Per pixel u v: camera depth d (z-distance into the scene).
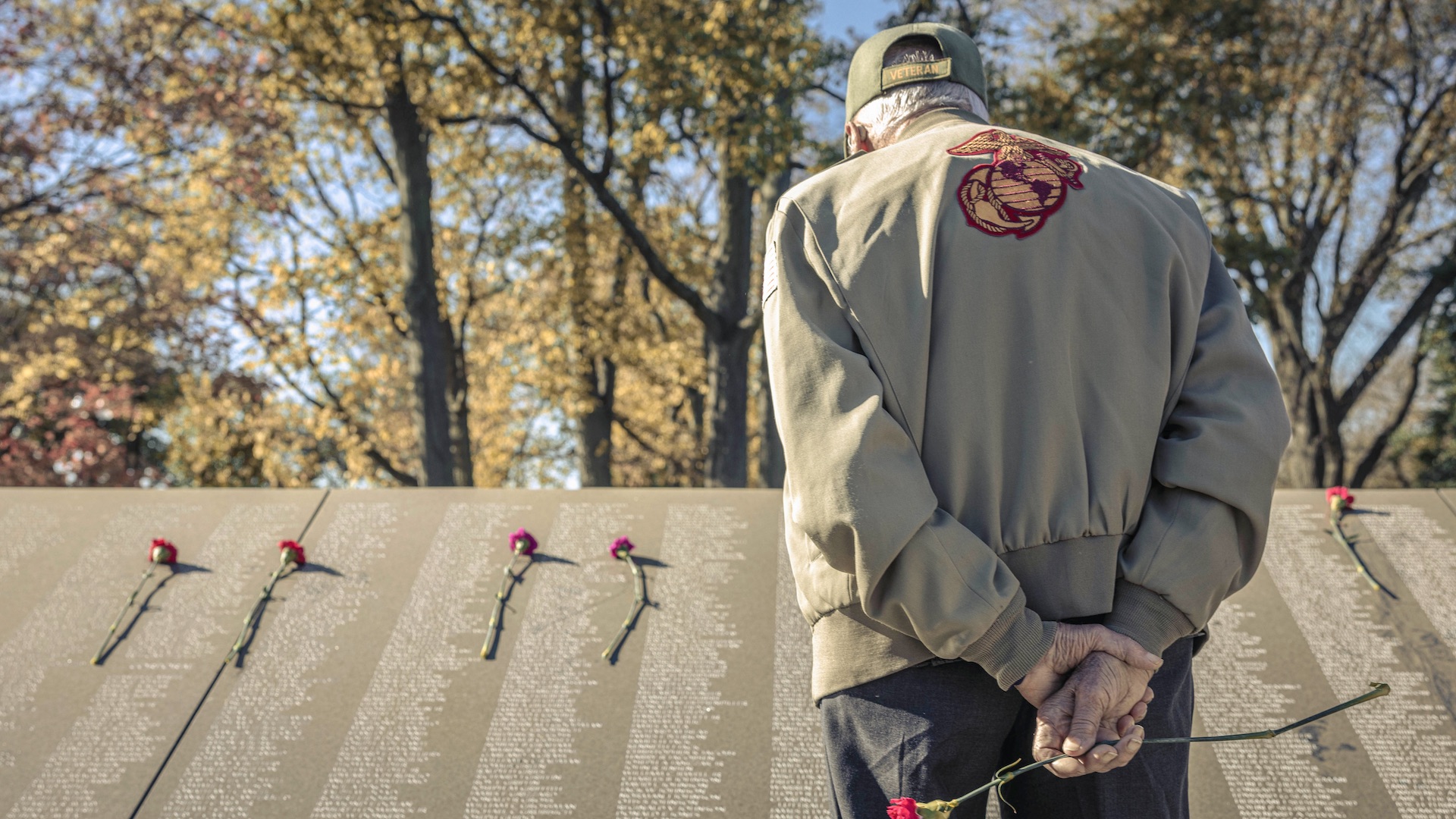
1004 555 1.12
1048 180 1.19
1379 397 18.66
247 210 11.55
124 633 2.45
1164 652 1.19
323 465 14.40
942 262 1.15
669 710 2.18
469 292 13.28
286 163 11.59
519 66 10.70
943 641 1.07
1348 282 14.91
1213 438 1.13
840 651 1.22
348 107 10.81
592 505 2.73
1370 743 2.04
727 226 11.54
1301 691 2.15
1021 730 1.21
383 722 2.19
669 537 2.61
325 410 12.26
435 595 2.49
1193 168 12.09
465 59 10.38
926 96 1.36
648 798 2.02
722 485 11.27
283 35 9.07
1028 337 1.13
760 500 2.71
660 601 2.43
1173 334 1.18
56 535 2.74
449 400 13.03
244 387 11.97
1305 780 1.98
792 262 1.20
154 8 9.98
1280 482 15.09
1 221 10.10
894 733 1.16
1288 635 2.26
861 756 1.19
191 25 10.37
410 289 9.93
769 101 9.60
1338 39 13.47
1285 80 12.95
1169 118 10.17
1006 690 1.15
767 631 2.34
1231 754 2.04
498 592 2.48
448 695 2.24
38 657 2.39
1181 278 1.18
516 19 10.10
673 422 17.91
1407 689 2.13
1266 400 1.17
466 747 2.13
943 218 1.17
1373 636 2.25
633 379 15.56
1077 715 1.03
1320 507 2.59
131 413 12.34
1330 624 2.28
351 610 2.47
